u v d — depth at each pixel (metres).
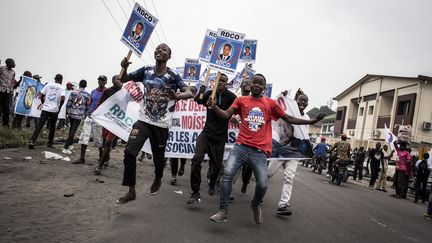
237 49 6.37
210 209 6.07
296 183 12.80
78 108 10.03
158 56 5.08
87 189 6.16
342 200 9.88
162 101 5.18
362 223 6.88
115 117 7.16
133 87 7.29
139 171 9.41
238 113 5.30
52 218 4.43
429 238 6.50
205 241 4.34
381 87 34.56
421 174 13.05
